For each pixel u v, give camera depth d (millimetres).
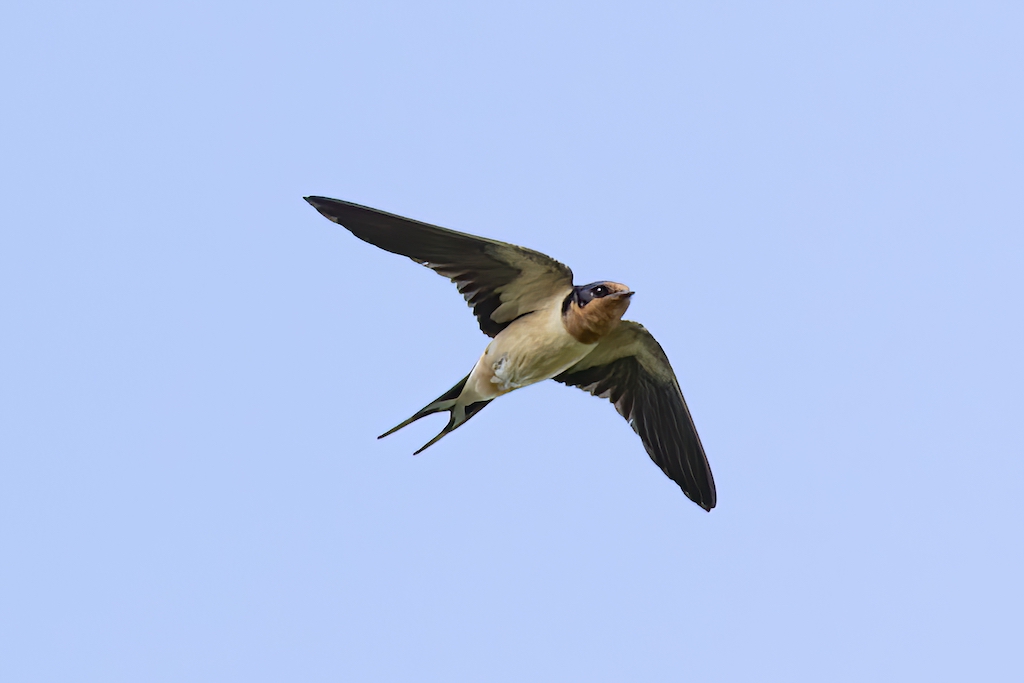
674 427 15953
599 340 14180
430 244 13500
